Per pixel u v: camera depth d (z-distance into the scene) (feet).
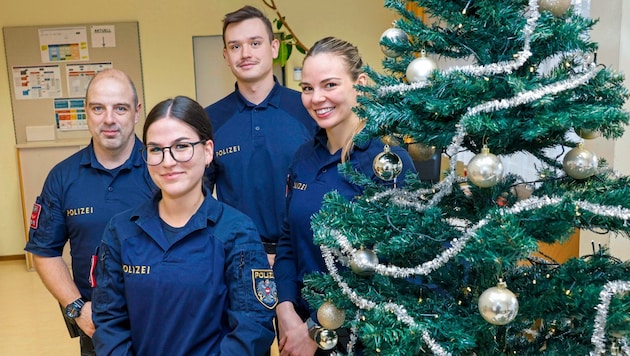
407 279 3.70
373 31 16.84
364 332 3.08
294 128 7.31
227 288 4.40
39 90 16.47
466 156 6.57
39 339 11.61
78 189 5.97
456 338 3.02
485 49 3.11
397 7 3.29
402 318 3.13
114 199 5.93
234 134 7.36
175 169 4.30
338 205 3.42
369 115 3.00
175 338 4.30
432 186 3.53
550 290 3.09
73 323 6.17
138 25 16.34
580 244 5.33
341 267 4.56
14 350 11.13
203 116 4.54
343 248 3.36
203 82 16.80
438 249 3.40
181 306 4.26
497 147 3.15
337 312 3.53
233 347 4.19
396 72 3.39
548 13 2.88
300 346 5.22
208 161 4.64
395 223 3.32
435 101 2.87
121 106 5.85
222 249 4.37
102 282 4.56
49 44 16.26
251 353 4.18
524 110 2.91
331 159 5.24
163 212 4.51
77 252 6.01
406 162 4.61
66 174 6.05
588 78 2.86
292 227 5.45
